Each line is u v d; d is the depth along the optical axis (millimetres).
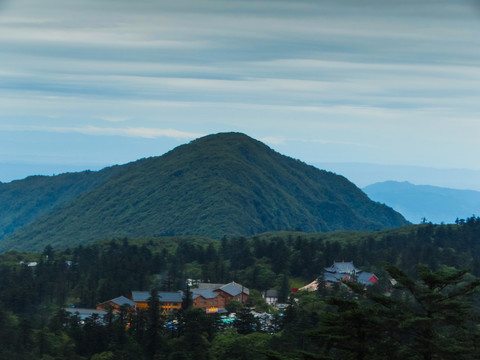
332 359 72938
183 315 189500
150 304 193750
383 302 77750
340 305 76688
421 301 75188
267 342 167750
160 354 174750
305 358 73625
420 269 77188
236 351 166875
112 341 181625
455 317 73250
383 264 76812
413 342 75188
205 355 169000
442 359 72188
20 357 171125
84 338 185375
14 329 186250
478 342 73438
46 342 179375
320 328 76375
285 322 191000
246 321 192500
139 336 186000
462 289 75625
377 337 75125
